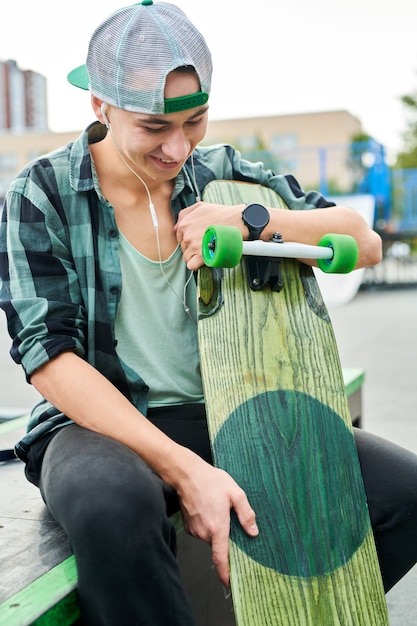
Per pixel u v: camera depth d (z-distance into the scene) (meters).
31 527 1.12
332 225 1.37
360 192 10.40
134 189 1.27
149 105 1.07
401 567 1.25
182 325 1.29
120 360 1.22
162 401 1.27
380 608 1.15
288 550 1.11
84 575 0.92
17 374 4.91
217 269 1.29
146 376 1.25
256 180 1.49
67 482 0.96
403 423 3.26
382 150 10.32
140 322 1.25
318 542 1.14
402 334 5.89
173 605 0.95
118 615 0.92
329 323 1.36
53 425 1.16
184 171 1.35
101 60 1.11
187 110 1.10
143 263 1.26
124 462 0.98
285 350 1.29
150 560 0.92
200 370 1.29
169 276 1.28
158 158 1.15
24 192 1.20
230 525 1.07
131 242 1.27
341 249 1.28
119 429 1.05
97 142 1.31
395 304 8.25
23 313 1.12
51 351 1.08
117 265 1.23
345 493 1.20
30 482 1.27
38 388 1.11
